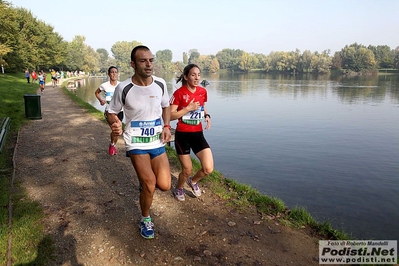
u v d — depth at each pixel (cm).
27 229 374
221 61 16362
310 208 708
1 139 658
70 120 1141
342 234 403
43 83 2366
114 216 415
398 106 2656
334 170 977
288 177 908
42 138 833
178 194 467
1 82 2648
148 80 339
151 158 353
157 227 392
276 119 1962
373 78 8688
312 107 2592
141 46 326
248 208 459
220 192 505
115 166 608
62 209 431
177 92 428
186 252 345
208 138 1402
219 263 329
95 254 339
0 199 446
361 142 1352
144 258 334
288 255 348
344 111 2352
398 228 621
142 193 348
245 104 2803
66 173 565
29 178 539
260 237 381
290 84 6031
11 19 3441
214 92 4172
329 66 11781
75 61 8031
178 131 439
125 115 341
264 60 14675
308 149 1222
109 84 733
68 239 363
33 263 319
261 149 1213
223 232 387
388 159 1102
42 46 5291
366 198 769
